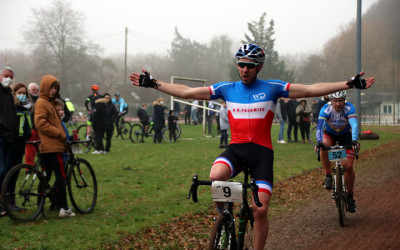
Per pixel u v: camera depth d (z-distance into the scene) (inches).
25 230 177.6
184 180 292.7
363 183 299.1
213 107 730.8
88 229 180.9
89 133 481.4
